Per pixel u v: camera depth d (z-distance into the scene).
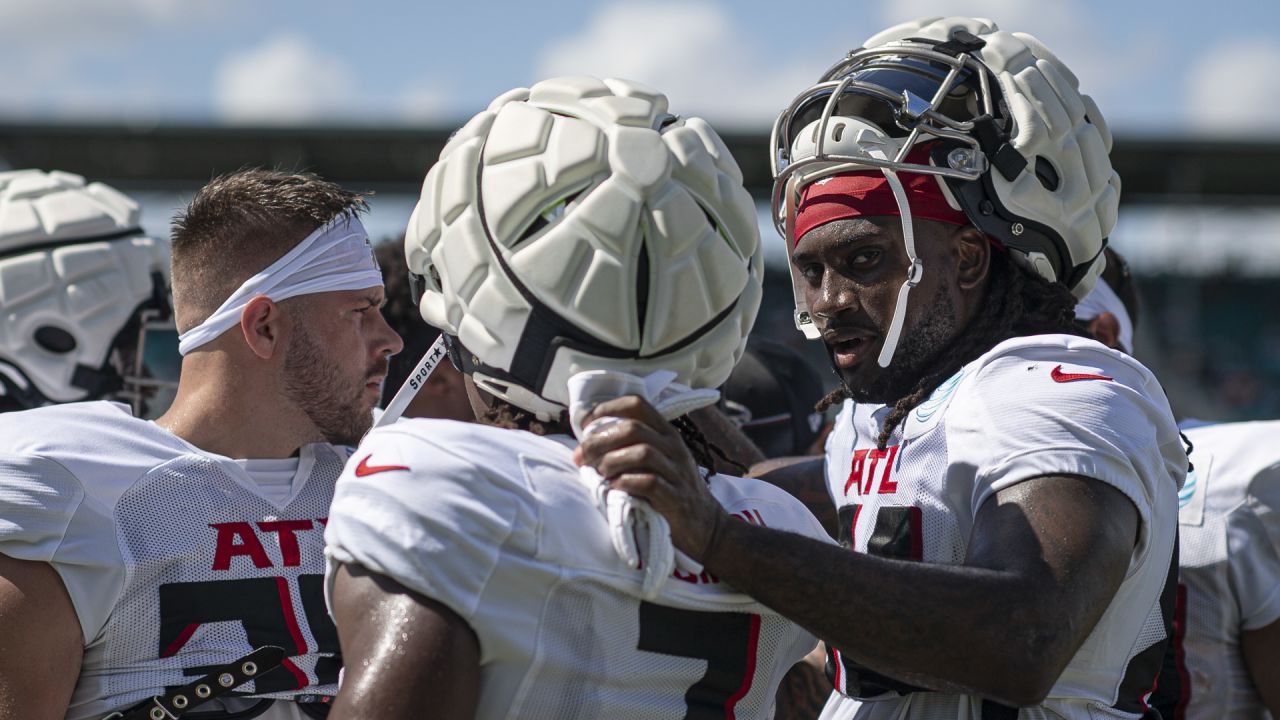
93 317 10.48
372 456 4.70
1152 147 62.09
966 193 6.25
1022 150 6.34
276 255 7.22
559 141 4.84
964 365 6.36
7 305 10.22
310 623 6.94
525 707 4.54
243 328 7.15
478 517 4.47
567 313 4.78
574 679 4.62
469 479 4.54
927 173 6.22
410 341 10.91
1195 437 8.76
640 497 4.62
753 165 59.81
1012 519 5.36
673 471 4.66
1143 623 5.97
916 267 6.14
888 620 4.90
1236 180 64.50
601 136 4.87
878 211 6.21
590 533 4.68
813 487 7.60
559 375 4.88
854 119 6.34
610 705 4.68
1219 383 75.31
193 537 6.79
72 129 61.22
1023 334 6.54
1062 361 5.92
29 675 6.29
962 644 4.92
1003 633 4.94
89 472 6.67
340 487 4.73
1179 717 8.12
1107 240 7.01
